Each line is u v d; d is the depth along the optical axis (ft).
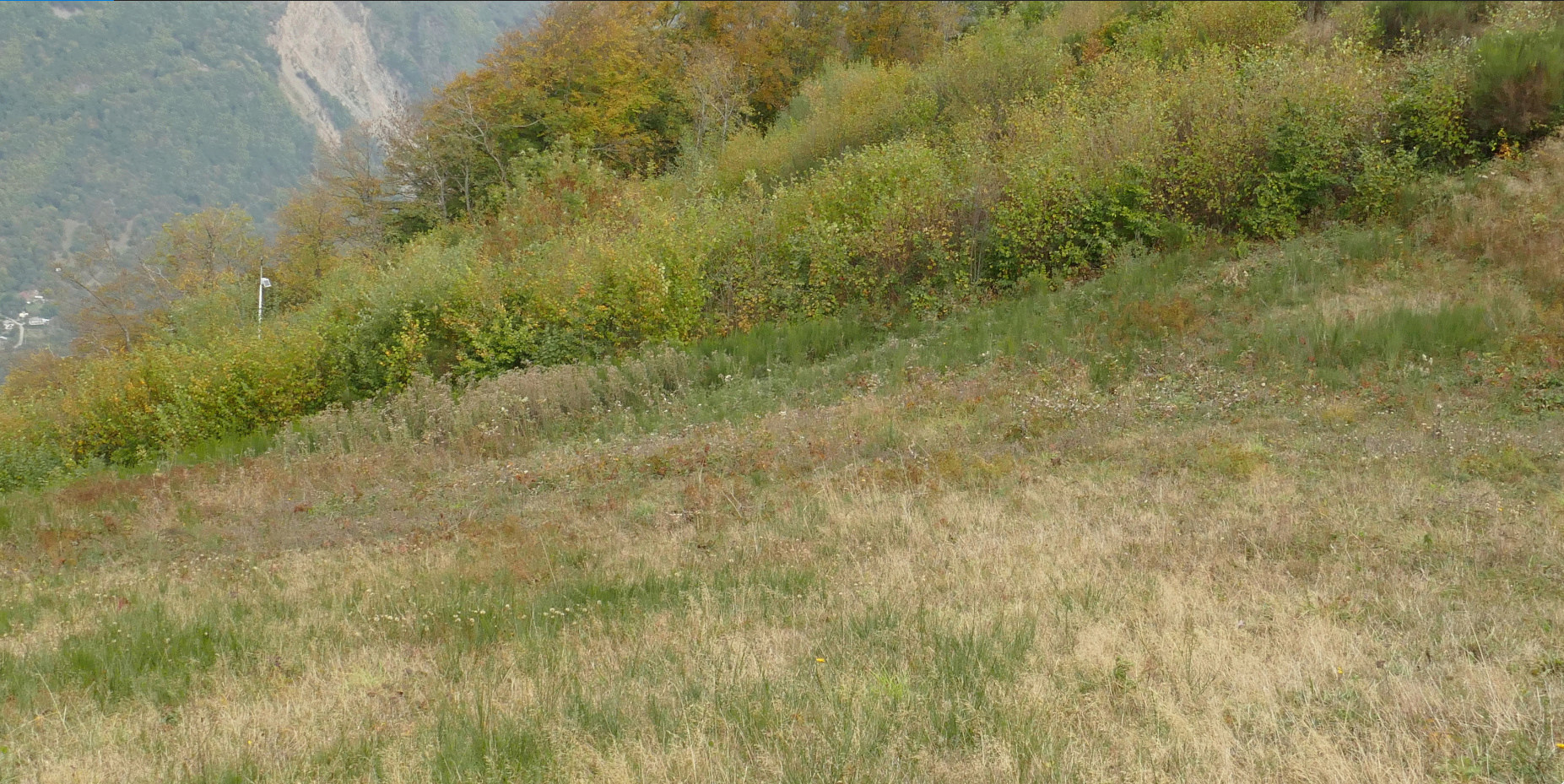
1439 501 27.78
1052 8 120.88
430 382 58.08
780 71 141.18
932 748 15.55
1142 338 49.16
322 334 71.20
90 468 66.69
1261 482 30.60
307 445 53.93
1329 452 33.27
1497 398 37.47
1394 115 61.98
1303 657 18.25
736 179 97.86
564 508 36.78
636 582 26.48
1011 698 16.98
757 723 16.65
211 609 27.48
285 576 31.50
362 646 23.84
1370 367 41.81
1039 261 62.75
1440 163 60.03
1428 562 23.50
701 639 21.65
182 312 118.62
